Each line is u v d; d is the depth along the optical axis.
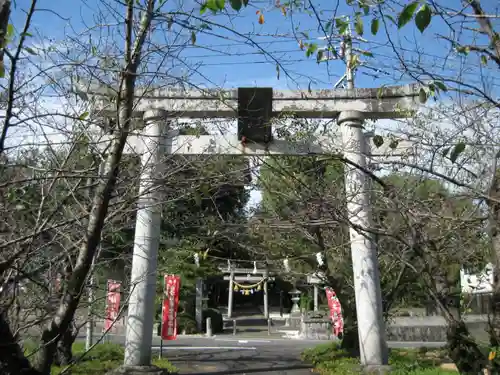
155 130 10.15
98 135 6.41
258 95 11.04
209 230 13.27
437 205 6.19
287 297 43.56
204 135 11.11
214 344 22.00
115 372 11.57
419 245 5.24
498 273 4.92
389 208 6.44
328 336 25.64
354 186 8.36
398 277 13.86
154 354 17.50
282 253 12.91
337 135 11.94
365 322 11.99
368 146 11.28
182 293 26.80
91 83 6.60
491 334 5.03
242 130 11.10
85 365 12.23
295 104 12.53
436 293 5.20
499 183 4.89
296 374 13.59
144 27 5.37
